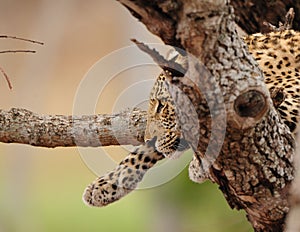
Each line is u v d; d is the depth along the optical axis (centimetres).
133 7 350
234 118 365
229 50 360
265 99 365
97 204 456
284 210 385
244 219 553
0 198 948
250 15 496
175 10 351
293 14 462
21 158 1004
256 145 373
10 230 914
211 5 353
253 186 382
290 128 405
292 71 432
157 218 608
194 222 564
